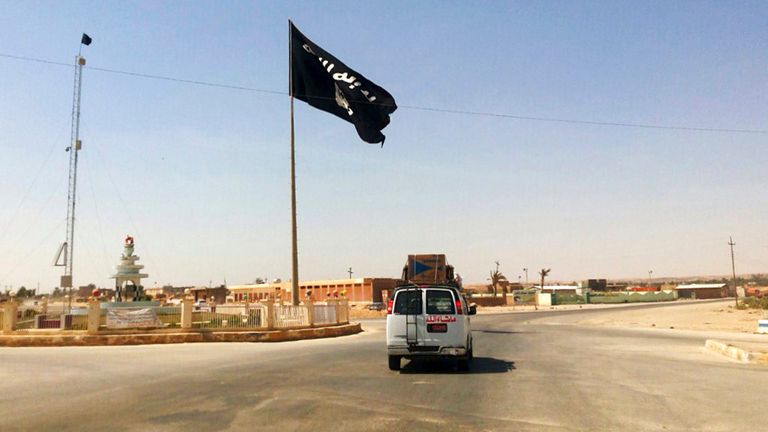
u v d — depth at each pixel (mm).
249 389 10375
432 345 12867
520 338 25203
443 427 7340
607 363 14875
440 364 14703
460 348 12836
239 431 7117
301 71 28531
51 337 21938
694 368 13703
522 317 52938
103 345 21938
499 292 137000
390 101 26047
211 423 7574
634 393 10016
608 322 42469
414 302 13156
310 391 10156
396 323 13062
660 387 10703
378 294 78062
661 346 20609
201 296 83500
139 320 23016
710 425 7527
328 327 26969
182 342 22688
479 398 9477
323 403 8969
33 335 22234
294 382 11289
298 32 28625
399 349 12945
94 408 8688
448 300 13125
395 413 8211
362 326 37031
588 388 10578
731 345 16953
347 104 26188
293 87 28688
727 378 11914
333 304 29281
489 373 12805
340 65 26203
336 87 26734
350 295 80000
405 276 25078
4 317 22875
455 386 10797
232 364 14664
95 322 22312
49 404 9078
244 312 24234
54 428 7367
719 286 137250
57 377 12422
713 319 44625
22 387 10938
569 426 7441
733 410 8500
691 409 8570
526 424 7543
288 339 24219
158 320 23406
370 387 10641
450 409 8523
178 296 87625
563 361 15406
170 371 13281
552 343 22172
